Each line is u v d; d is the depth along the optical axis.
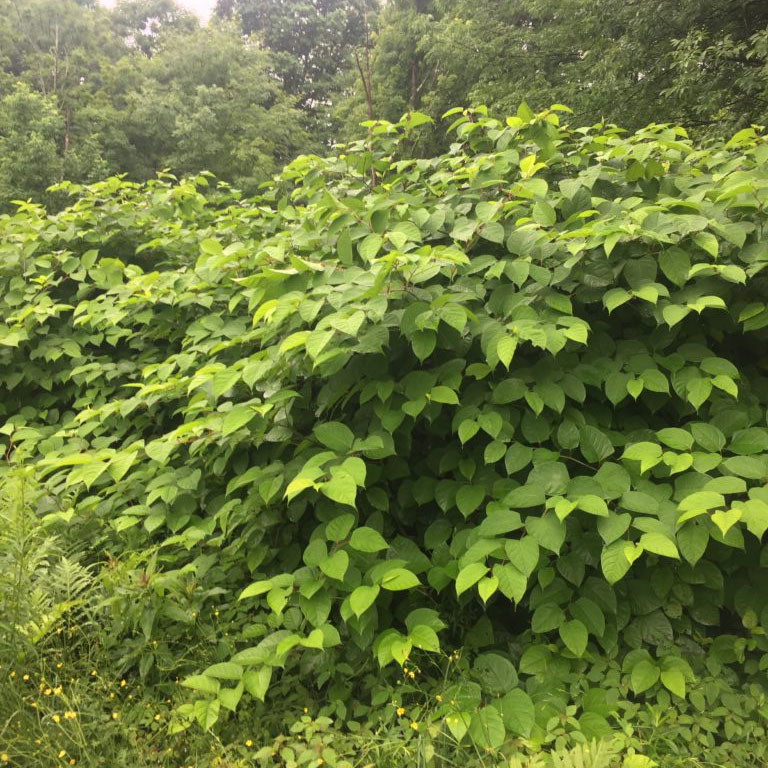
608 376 2.19
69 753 1.73
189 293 3.30
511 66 13.70
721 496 1.70
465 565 1.89
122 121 22.12
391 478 2.35
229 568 2.46
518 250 2.39
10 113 17.94
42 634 1.95
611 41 10.58
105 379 3.59
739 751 1.71
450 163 3.28
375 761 1.75
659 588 1.98
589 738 1.73
